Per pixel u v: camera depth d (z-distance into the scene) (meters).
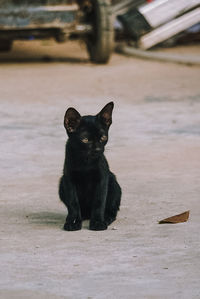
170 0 33.19
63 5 27.22
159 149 13.48
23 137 14.87
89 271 6.51
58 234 8.05
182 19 33.09
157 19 32.69
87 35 28.62
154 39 32.78
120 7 34.56
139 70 26.80
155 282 6.12
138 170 11.72
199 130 15.39
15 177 11.40
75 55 32.06
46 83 23.77
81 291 5.89
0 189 10.58
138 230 8.12
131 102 19.77
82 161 8.25
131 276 6.32
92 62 29.42
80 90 22.22
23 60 30.58
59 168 12.03
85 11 28.19
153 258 6.90
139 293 5.80
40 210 9.34
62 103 19.72
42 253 7.20
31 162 12.54
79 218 8.41
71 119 8.27
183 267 6.57
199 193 10.00
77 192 8.55
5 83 23.83
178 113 17.72
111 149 13.58
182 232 7.91
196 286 5.97
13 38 28.03
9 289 5.99
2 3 26.61
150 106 18.95
